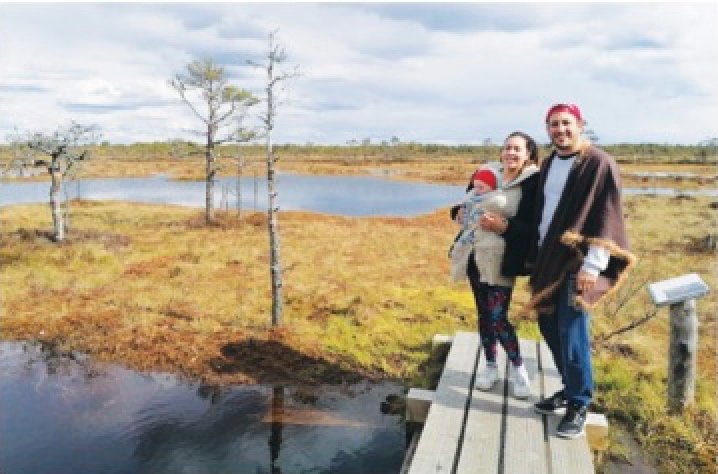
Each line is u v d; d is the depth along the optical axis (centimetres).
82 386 794
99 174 7850
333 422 685
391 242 2158
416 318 1072
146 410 720
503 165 494
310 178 7519
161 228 2484
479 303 521
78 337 979
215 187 6019
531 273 473
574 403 457
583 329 443
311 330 987
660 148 15225
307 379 807
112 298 1206
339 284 1359
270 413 707
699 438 572
